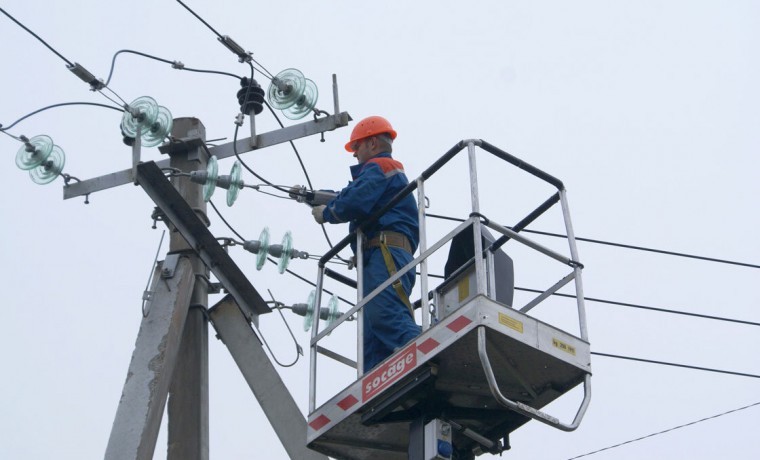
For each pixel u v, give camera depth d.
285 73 15.09
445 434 12.38
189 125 15.79
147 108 14.61
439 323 11.97
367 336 13.25
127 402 13.51
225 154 15.68
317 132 15.15
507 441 13.04
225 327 15.13
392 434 13.28
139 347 13.94
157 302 14.31
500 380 12.44
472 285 12.59
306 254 15.70
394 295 13.06
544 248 12.52
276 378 14.84
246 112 15.65
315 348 13.62
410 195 13.62
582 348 12.29
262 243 15.49
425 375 12.08
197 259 15.05
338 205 13.32
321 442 13.35
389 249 13.27
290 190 15.13
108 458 13.16
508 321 11.76
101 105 14.89
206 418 14.64
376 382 12.55
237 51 15.63
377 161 13.63
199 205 15.36
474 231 11.94
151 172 14.43
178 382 14.68
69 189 15.38
